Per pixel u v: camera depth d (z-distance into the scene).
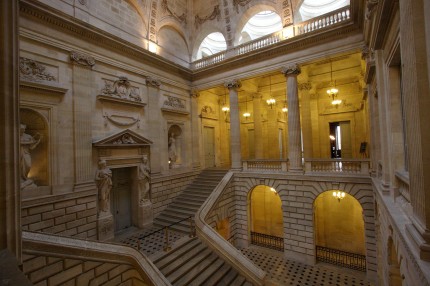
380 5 5.47
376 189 9.29
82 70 11.78
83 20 12.10
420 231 3.68
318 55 13.65
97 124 12.48
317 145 19.56
